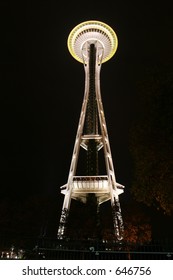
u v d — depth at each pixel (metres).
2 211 73.88
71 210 77.31
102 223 79.81
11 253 26.09
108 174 101.06
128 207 90.94
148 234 83.81
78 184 100.44
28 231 72.44
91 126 116.06
